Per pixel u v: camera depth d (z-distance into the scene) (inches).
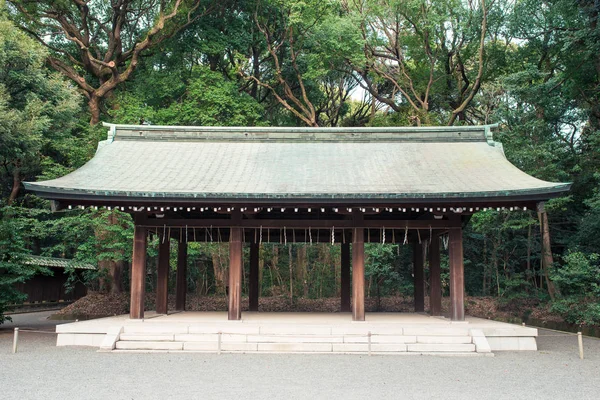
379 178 573.3
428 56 1162.6
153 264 1142.3
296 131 696.4
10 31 692.1
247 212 577.9
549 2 959.6
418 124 1120.2
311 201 521.0
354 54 1098.7
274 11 1112.2
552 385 355.9
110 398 308.2
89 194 515.2
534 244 1026.7
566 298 831.1
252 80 1258.6
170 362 439.5
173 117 1023.6
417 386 348.2
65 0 1015.6
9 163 1017.5
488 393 329.4
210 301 1024.9
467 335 519.2
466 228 1066.7
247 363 435.8
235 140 695.1
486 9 1079.6
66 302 1312.7
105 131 954.7
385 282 1045.8
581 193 1000.2
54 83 792.9
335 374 388.5
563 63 990.4
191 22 1087.0
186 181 567.8
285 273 1157.1
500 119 956.6
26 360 446.6
